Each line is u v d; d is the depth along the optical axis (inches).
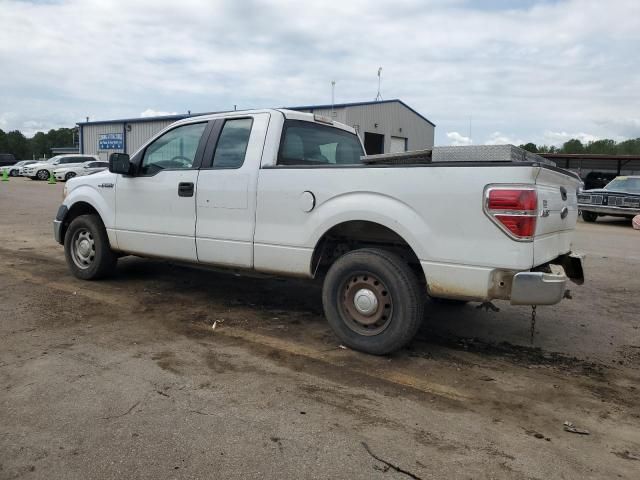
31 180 1389.0
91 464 105.0
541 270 157.0
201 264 209.8
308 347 175.0
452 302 232.8
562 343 188.2
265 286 256.4
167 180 215.3
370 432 120.3
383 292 165.5
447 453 112.5
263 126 194.5
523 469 107.5
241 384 144.0
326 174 173.0
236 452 110.4
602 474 106.9
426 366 162.1
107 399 132.6
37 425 119.4
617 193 652.1
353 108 1204.5
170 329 188.9
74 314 202.4
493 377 155.3
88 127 1819.6
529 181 142.3
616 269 331.0
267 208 186.2
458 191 150.6
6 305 211.3
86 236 254.4
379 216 162.2
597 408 137.1
